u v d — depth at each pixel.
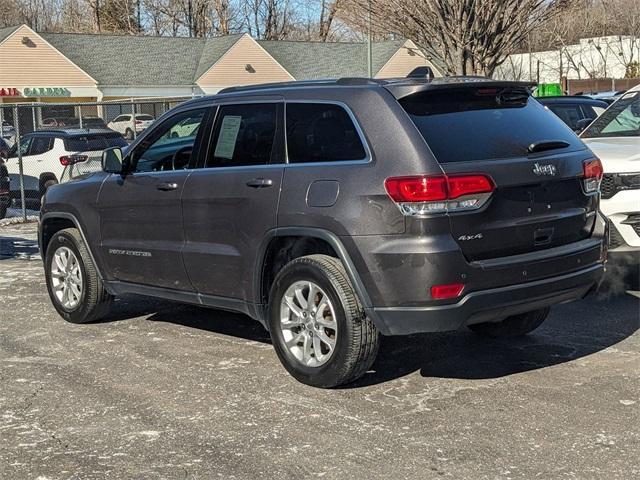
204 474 4.29
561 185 5.46
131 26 64.56
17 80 46.62
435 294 4.92
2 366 6.21
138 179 6.60
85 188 7.11
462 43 16.59
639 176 7.26
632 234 7.33
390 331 5.10
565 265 5.38
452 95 5.40
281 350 5.65
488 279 5.04
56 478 4.28
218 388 5.58
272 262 5.83
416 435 4.70
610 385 5.44
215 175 5.98
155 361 6.23
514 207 5.18
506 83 5.50
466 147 5.14
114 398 5.45
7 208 16.02
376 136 5.16
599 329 6.76
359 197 5.09
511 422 4.86
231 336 6.89
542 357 6.08
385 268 5.00
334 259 5.35
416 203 4.90
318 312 5.41
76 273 7.38
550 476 4.15
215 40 53.09
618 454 4.39
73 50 49.50
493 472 4.21
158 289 6.63
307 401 5.29
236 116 6.05
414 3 16.84
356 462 4.37
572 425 4.79
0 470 4.39
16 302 8.38
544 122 5.71
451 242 4.93
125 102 18.88
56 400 5.43
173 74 50.56
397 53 52.00
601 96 18.30
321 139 5.46
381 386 5.55
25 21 74.38
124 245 6.75
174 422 5.00
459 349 6.35
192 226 6.15
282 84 6.01
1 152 17.58
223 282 6.01
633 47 46.38
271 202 5.56
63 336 7.03
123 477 4.28
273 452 4.53
